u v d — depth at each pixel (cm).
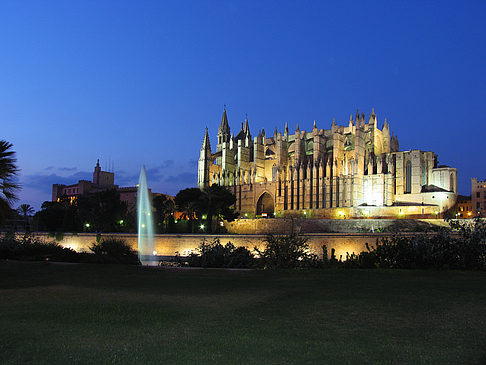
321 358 1049
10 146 2827
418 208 10400
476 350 1103
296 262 3145
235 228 10862
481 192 11250
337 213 11544
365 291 1906
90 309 1578
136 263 3922
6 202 2820
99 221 10381
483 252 2867
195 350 1111
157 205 11494
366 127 13088
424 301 1672
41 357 1064
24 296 1861
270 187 13262
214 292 1925
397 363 1016
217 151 18325
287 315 1469
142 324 1362
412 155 11369
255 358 1052
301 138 14025
